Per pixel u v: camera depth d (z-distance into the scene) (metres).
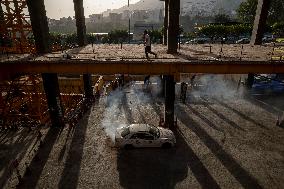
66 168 16.67
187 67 18.44
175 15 20.47
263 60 18.11
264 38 57.06
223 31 55.91
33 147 19.16
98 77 37.09
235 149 18.83
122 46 27.11
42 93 27.91
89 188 14.89
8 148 19.03
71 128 22.17
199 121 23.41
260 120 23.56
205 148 18.98
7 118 24.11
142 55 20.64
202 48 24.86
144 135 18.64
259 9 27.66
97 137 20.62
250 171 16.36
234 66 18.38
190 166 16.91
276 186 15.04
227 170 16.47
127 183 15.30
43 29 21.52
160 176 15.95
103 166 16.89
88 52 22.59
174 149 18.88
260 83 31.58
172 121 22.05
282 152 18.48
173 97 21.28
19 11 23.98
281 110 25.81
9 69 18.98
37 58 19.44
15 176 15.91
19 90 25.75
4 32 24.42
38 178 15.74
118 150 18.78
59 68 18.91
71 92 34.53
